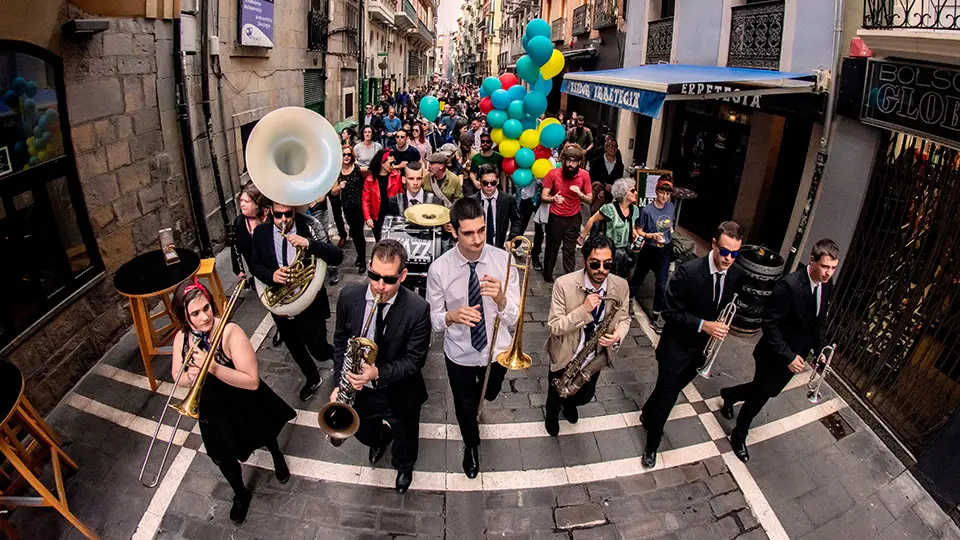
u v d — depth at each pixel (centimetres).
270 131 372
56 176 436
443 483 362
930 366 411
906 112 425
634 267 608
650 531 335
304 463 372
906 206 445
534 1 2322
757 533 338
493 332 310
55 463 319
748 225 749
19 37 387
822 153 548
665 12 1040
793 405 454
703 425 426
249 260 422
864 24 462
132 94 543
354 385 269
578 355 344
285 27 1055
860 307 493
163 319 563
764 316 355
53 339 423
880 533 343
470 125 1365
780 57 639
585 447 399
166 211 613
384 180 632
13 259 387
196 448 383
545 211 655
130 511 334
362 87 1942
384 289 267
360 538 322
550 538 328
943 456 361
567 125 1238
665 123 997
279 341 519
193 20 661
